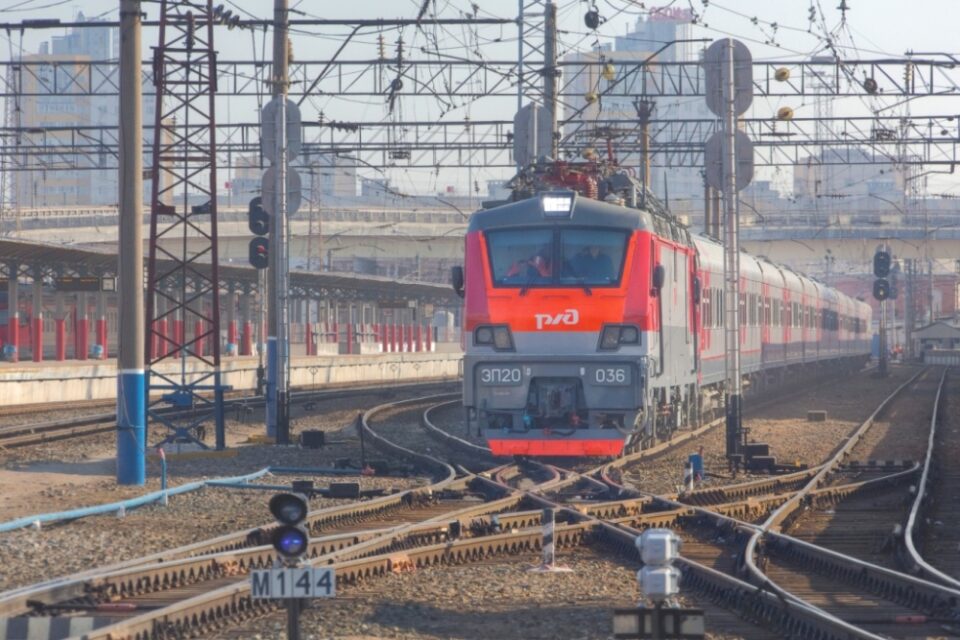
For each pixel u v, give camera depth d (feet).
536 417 253.03
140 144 242.99
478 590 138.72
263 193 335.47
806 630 114.42
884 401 533.96
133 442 242.78
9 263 582.35
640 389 251.60
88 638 102.99
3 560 155.43
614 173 291.79
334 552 149.38
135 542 171.22
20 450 314.14
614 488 227.61
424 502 218.18
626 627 85.92
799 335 586.86
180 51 302.66
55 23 420.36
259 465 283.59
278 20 336.29
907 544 161.89
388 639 113.91
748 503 209.26
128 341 242.58
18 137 518.37
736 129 290.15
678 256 299.99
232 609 122.01
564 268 255.50
